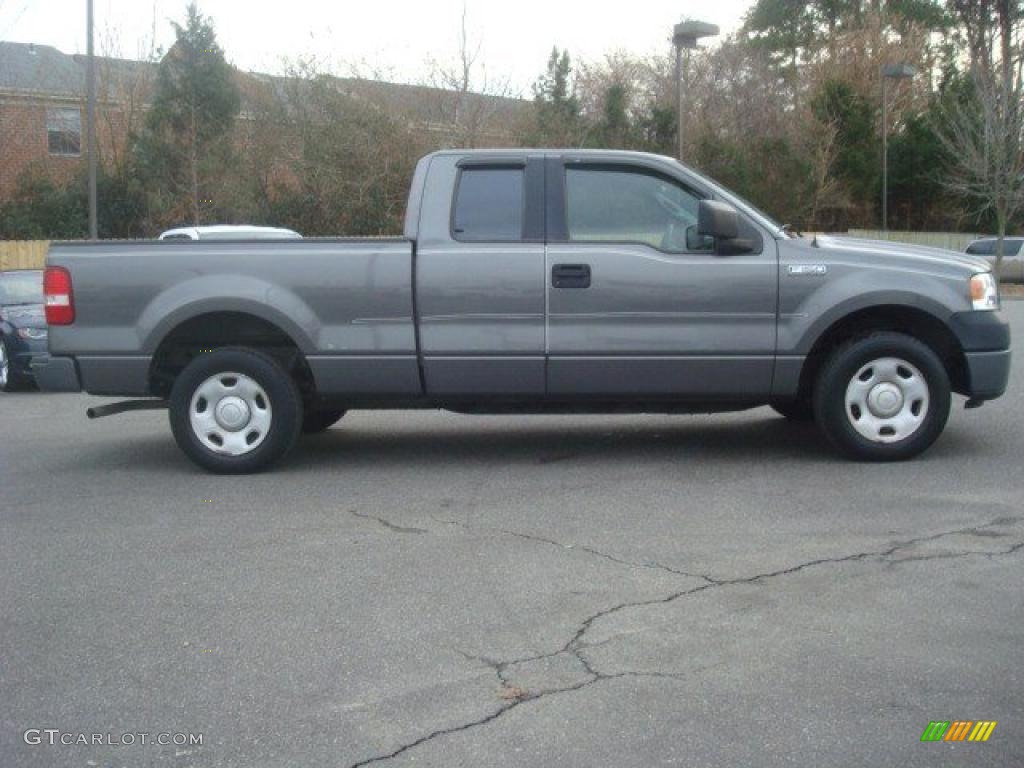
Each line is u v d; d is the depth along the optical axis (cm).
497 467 788
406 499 702
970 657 439
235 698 419
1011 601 498
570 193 752
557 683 423
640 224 750
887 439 751
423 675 434
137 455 874
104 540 626
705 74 4356
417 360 752
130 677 440
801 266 733
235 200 3039
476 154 760
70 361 768
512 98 3269
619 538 604
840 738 378
